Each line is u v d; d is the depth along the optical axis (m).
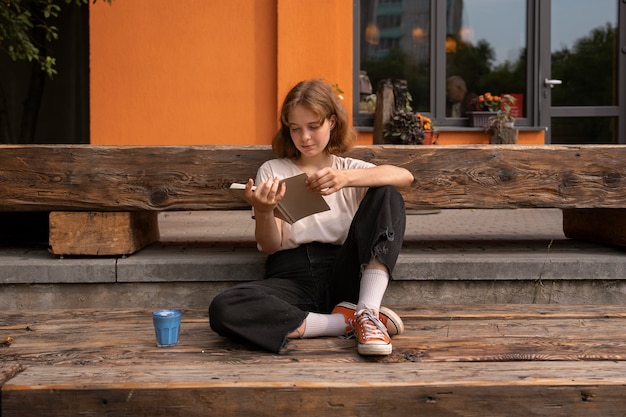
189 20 7.00
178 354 2.61
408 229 4.95
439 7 7.54
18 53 5.37
